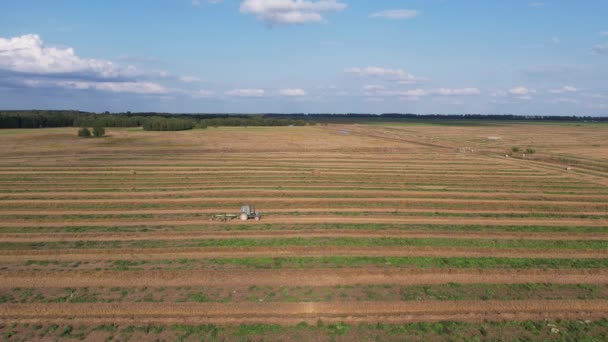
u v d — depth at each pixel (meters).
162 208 33.88
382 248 24.53
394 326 16.53
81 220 30.22
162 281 20.17
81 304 17.88
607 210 35.50
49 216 31.20
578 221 31.70
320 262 22.36
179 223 29.56
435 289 19.55
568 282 20.58
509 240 26.58
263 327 16.31
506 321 16.97
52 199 36.44
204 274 20.73
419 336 15.90
